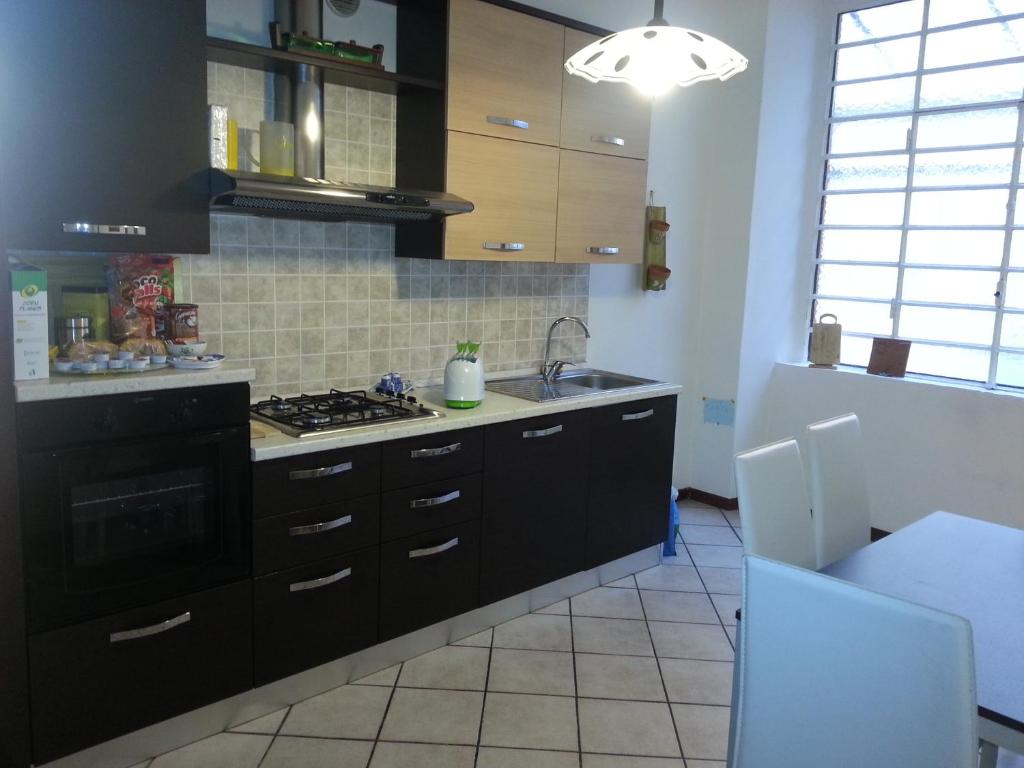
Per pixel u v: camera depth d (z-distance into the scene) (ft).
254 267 8.90
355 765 7.16
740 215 13.87
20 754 6.35
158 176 7.00
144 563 6.78
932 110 12.96
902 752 3.82
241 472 7.27
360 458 8.06
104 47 6.59
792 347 15.14
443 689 8.45
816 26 14.12
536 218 10.28
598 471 10.69
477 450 9.14
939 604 5.51
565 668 8.95
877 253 13.94
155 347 7.25
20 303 6.20
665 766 7.29
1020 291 12.17
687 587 11.26
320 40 8.30
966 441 12.34
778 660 4.26
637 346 13.71
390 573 8.53
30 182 6.30
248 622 7.51
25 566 6.17
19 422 6.04
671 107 13.37
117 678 6.75
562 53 10.27
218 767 7.07
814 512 7.82
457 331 11.01
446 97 9.07
